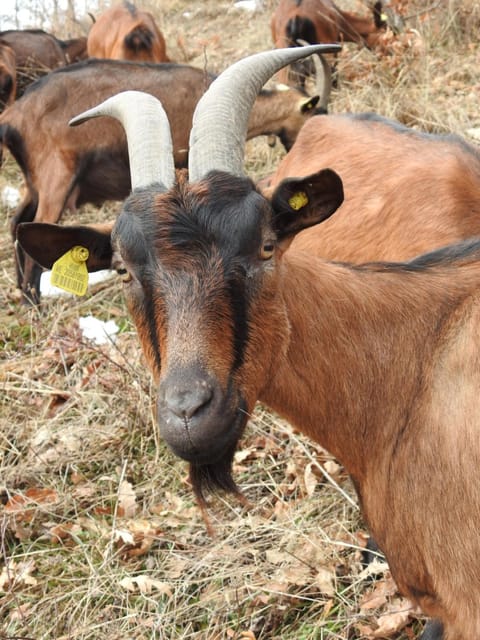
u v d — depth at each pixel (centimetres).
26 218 320
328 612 187
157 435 226
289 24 472
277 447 219
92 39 491
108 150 308
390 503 161
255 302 152
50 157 304
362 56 461
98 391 242
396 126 221
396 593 187
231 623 188
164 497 216
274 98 354
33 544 209
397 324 161
